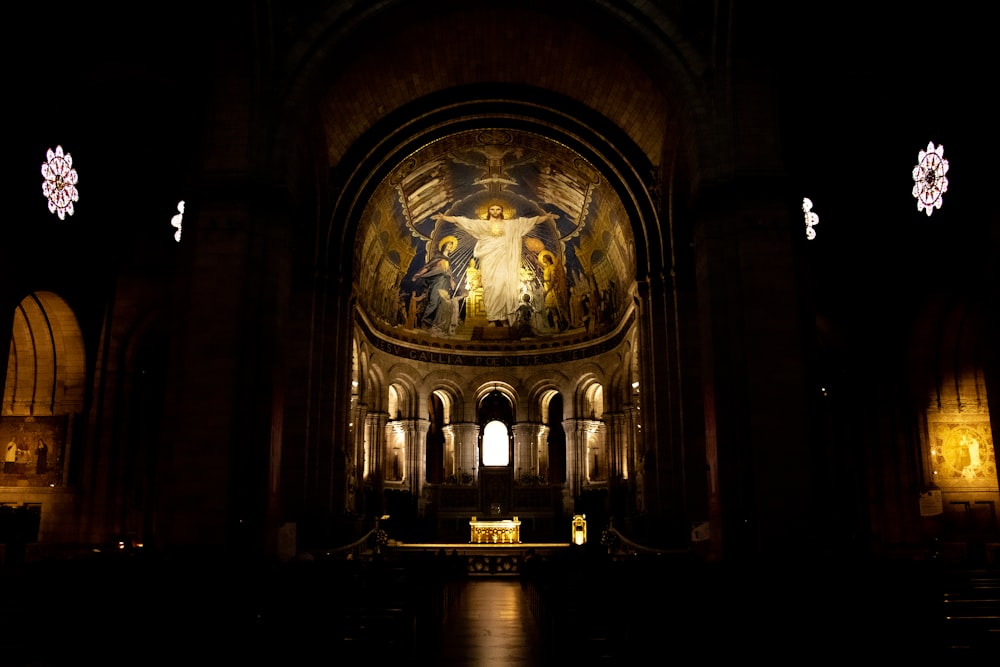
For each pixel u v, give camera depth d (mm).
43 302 28578
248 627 9031
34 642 9109
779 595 11547
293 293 29062
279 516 20594
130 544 28094
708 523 24203
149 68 24234
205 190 21094
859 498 31094
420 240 42781
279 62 22453
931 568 15508
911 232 29828
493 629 16688
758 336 20172
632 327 39062
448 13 25750
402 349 45531
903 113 26344
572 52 28516
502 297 47000
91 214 29703
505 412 48344
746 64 21922
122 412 29719
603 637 10023
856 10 22094
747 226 20844
